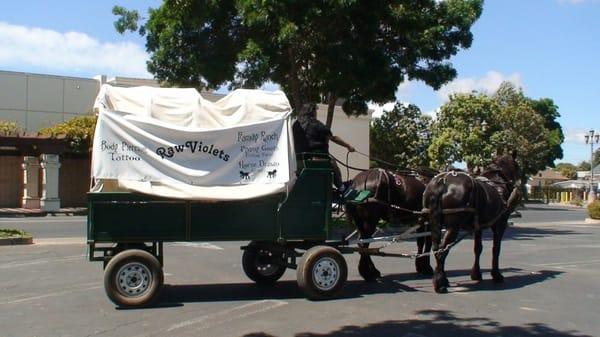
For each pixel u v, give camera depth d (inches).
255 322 343.0
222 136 386.3
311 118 425.7
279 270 462.0
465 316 360.8
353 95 886.4
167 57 825.5
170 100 389.1
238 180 388.5
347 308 380.2
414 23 829.8
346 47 778.8
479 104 1592.0
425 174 490.9
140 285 378.3
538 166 2426.2
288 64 852.6
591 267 573.0
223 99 399.9
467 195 428.8
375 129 1680.6
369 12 773.9
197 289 443.5
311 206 409.1
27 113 1409.9
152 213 379.2
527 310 378.6
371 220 465.4
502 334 321.1
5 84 1384.1
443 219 434.0
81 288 441.7
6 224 999.0
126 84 1405.0
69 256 608.4
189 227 384.8
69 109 1455.5
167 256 616.7
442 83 911.7
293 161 400.2
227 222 391.9
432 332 323.9
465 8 900.6
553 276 513.0
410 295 423.8
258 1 727.7
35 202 1322.6
